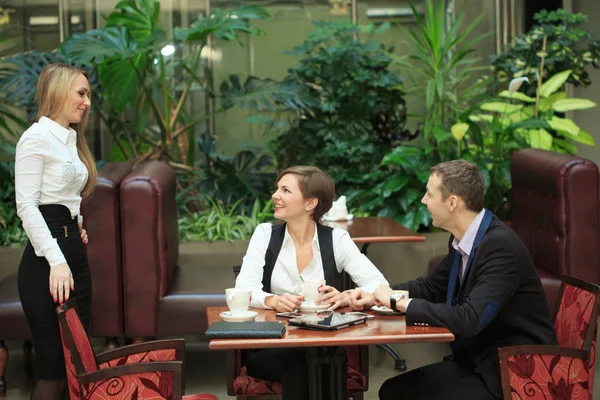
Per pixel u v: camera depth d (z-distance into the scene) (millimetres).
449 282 3150
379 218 5547
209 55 8367
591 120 8312
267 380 3229
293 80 7414
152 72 7727
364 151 7375
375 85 7359
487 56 8336
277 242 3299
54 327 3355
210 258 6320
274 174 7773
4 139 7883
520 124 6449
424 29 7180
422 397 2986
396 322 2824
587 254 4684
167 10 8375
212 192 7562
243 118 8367
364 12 8492
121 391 2711
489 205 6773
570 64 7105
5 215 7090
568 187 4672
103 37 6797
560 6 8211
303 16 8445
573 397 2887
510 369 2840
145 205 4504
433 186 3057
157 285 4547
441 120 7223
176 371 2732
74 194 3430
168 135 7578
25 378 4883
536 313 3014
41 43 8219
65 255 3355
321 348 2793
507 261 2934
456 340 3211
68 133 3385
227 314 2859
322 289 3018
